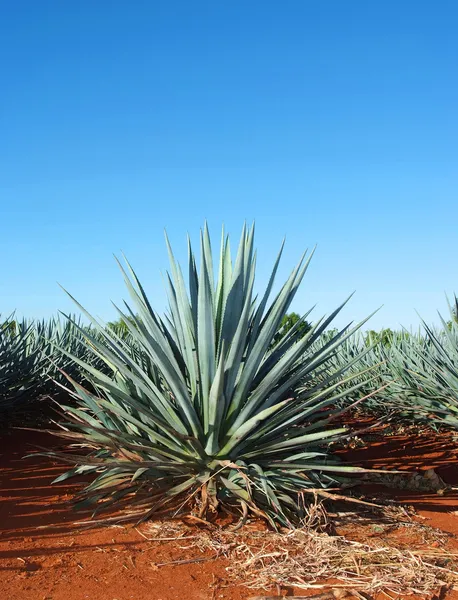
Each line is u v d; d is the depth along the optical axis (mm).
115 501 4555
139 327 4215
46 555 3807
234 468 4535
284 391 4746
